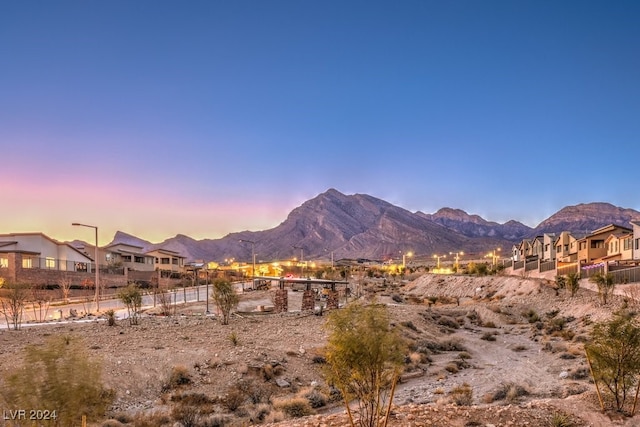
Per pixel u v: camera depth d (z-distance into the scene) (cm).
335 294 5391
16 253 6531
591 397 1838
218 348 2905
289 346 3150
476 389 2594
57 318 4475
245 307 5953
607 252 7956
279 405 2070
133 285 5306
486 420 1516
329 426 1427
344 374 1230
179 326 3803
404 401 2264
